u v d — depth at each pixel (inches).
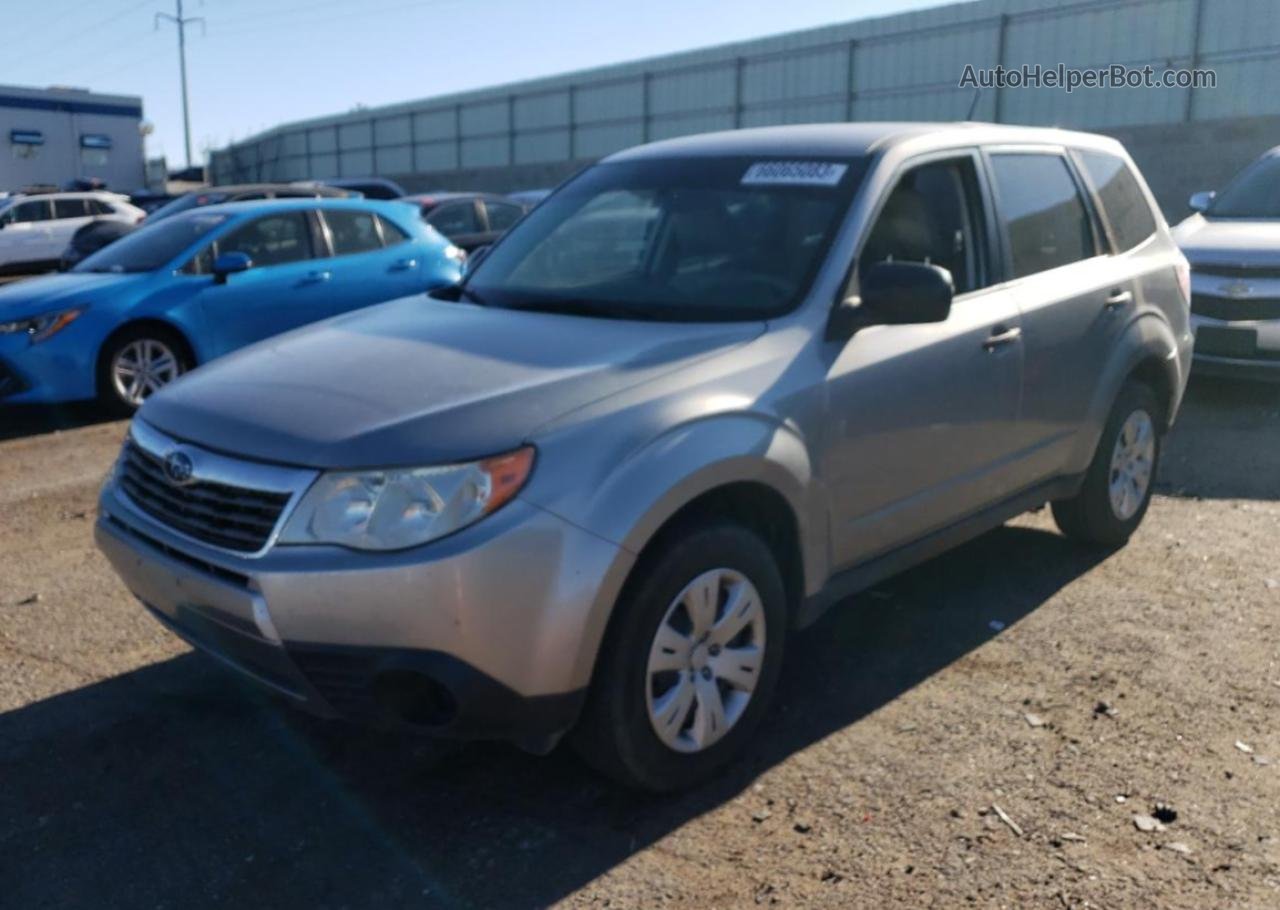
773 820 133.4
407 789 141.6
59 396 337.1
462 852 128.6
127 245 382.6
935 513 169.2
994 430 177.0
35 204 980.6
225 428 132.4
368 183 866.1
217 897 121.3
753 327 148.9
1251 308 324.5
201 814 136.3
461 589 117.3
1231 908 117.0
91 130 1688.0
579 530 121.9
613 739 129.6
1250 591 200.2
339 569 118.6
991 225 182.9
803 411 144.4
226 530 127.6
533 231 190.2
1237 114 979.3
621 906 118.9
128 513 142.8
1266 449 294.5
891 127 182.2
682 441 130.2
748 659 141.7
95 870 126.0
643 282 165.8
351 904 119.8
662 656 132.0
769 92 1309.1
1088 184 210.7
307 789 141.6
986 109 1131.3
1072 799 136.6
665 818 134.3
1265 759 145.2
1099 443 206.8
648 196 180.1
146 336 352.8
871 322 153.0
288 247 384.5
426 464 120.3
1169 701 160.7
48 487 279.1
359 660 121.0
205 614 130.6
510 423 124.6
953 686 166.1
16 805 138.6
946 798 137.0
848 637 183.5
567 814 135.6
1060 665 172.4
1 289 357.4
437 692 124.7
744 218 167.5
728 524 136.7
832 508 150.3
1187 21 997.2
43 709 162.2
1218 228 353.4
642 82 1438.2
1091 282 199.2
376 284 399.9
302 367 145.6
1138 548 222.2
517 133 1616.6
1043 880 121.6
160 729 156.6
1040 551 220.8
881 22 1198.3
